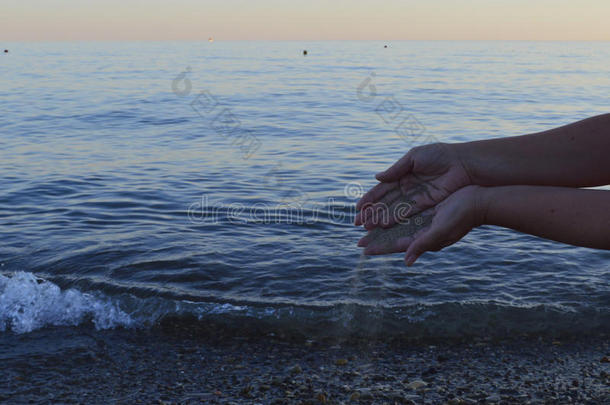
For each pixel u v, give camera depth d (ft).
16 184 29.66
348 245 19.17
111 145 43.47
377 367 11.45
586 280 15.96
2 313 13.71
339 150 41.01
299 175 32.30
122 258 17.81
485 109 69.36
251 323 13.56
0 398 10.09
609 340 12.62
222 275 16.43
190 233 20.74
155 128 52.90
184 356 11.98
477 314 13.83
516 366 11.45
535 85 109.50
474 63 213.46
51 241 19.69
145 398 10.16
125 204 25.54
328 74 138.41
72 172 33.12
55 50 405.59
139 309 14.23
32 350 12.10
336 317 13.76
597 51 463.42
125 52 351.67
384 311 14.01
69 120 58.44
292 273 16.56
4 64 184.34
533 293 15.08
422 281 15.79
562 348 12.28
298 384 10.71
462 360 11.76
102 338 12.77
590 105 75.25
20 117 60.64
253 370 11.34
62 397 10.17
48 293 14.80
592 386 10.55
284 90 93.15
